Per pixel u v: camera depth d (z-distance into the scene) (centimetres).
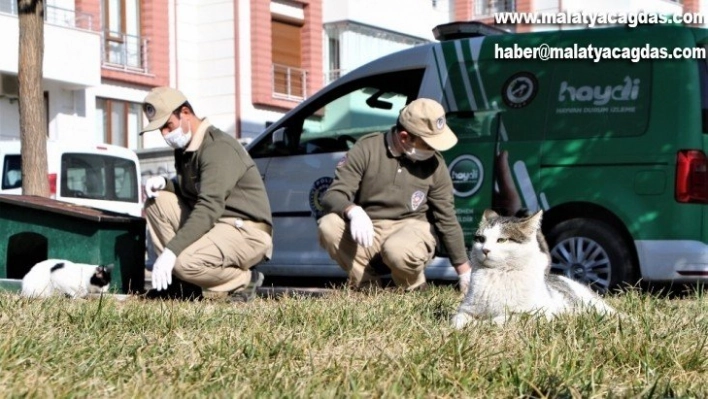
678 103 966
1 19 2406
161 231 843
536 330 541
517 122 1027
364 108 1125
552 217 1019
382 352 485
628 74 985
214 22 3105
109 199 1928
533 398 422
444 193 831
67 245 898
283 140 1145
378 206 833
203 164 798
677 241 960
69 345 509
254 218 820
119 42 2864
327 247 844
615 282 985
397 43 3506
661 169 967
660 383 442
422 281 845
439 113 799
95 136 2788
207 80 3119
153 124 791
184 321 603
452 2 3731
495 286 591
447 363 473
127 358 484
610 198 984
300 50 3284
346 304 675
